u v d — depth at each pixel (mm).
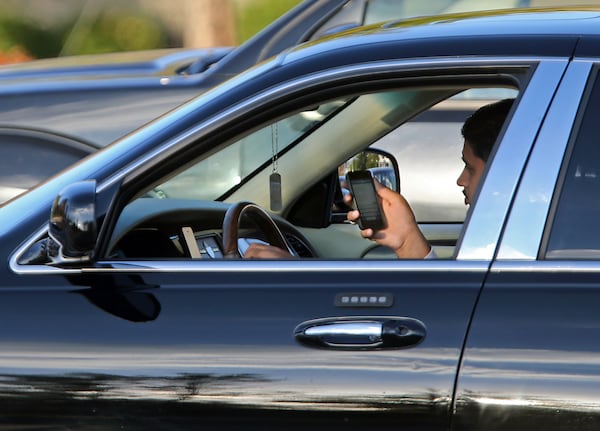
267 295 9164
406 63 9516
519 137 9047
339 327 8898
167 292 9305
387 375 8719
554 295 8703
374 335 8828
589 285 8711
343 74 9602
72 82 19031
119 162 9828
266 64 10383
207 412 8969
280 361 8906
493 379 8562
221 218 12664
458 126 20094
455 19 10727
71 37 57469
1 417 9242
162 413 9023
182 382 9000
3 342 9297
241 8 54188
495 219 8969
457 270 8977
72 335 9242
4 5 57938
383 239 11398
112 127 18391
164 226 12086
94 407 9125
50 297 9422
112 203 9664
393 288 9000
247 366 8938
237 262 9414
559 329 8578
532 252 8867
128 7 56156
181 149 9773
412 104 16500
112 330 9211
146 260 9539
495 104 11383
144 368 9062
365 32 10688
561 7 11414
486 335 8664
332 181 16453
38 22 57781
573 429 8438
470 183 11531
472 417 8578
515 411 8516
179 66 19953
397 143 20312
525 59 9305
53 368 9188
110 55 21641
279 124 16969
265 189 16891
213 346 9023
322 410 8797
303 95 9664
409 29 10281
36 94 18797
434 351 8703
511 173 9000
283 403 8859
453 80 9438
